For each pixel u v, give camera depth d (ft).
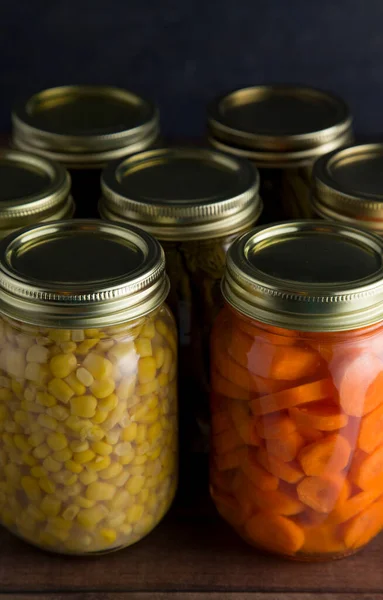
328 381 1.88
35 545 2.05
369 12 2.62
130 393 1.91
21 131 2.30
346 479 1.95
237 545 2.08
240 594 2.00
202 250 2.06
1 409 1.95
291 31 2.64
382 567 2.04
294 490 1.95
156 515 2.05
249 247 1.95
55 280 1.88
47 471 1.95
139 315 1.87
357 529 1.99
